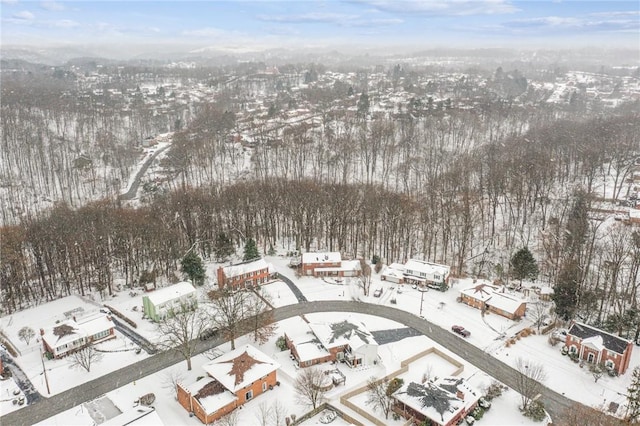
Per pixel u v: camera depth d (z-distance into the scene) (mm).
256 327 100500
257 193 160250
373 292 123125
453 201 167375
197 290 124750
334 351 94438
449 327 108062
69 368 93750
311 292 124000
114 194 198250
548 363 94938
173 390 87188
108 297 123750
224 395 81188
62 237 125875
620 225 150625
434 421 74188
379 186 184375
